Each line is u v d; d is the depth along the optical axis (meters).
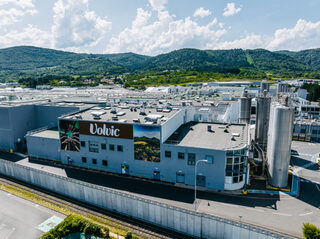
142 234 37.81
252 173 58.31
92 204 46.78
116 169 60.72
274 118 49.91
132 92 145.12
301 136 92.56
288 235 36.41
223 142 54.19
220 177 50.16
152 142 55.12
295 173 60.50
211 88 131.75
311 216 41.50
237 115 95.62
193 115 76.75
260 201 46.41
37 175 54.59
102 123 59.88
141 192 50.44
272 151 51.31
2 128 79.50
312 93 188.62
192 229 37.16
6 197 50.69
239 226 33.78
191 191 50.53
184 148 51.84
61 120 65.19
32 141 72.38
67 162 67.19
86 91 156.25
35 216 43.88
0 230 40.06
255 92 135.38
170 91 135.25
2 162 61.25
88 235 36.00
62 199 49.09
